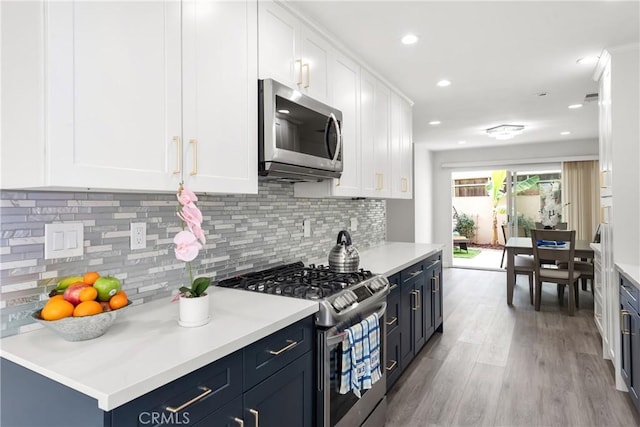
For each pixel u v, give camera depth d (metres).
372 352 1.85
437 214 7.57
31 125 1.01
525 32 2.38
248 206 2.15
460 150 7.32
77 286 1.14
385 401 2.14
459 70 3.03
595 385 2.57
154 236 1.60
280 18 1.91
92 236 1.38
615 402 2.35
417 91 3.56
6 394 1.07
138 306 1.51
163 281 1.64
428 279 3.25
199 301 1.28
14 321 1.18
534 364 2.91
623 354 2.42
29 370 0.99
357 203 3.50
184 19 1.37
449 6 2.07
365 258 2.87
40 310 1.16
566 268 4.89
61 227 1.28
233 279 1.94
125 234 1.49
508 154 6.89
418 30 2.34
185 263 1.74
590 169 6.31
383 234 4.07
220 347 1.09
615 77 2.62
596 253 3.54
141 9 1.22
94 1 1.09
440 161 7.54
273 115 1.72
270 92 1.72
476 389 2.53
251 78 1.69
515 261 5.03
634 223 2.57
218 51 1.51
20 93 1.02
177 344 1.11
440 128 5.32
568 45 2.57
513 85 3.42
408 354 2.70
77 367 0.95
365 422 1.91
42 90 0.98
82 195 1.34
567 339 3.44
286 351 1.40
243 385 1.19
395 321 2.46
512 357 3.04
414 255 3.02
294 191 2.53
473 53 2.70
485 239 8.22
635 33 2.40
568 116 4.60
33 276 1.22
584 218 6.34
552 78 3.24
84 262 1.35
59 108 1.00
